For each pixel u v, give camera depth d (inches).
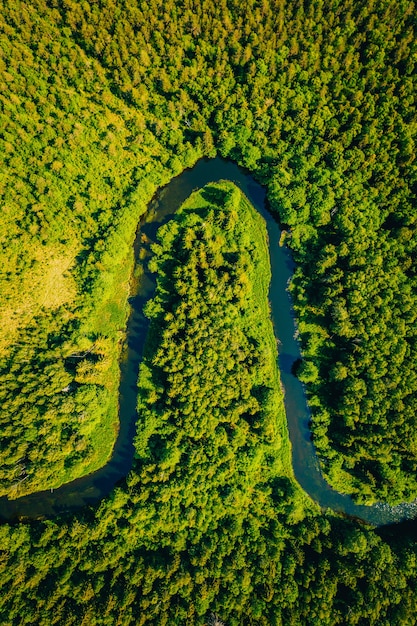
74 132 3095.5
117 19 3056.1
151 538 2778.1
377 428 2842.0
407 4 2819.9
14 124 2984.7
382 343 2886.3
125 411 3068.4
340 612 2573.8
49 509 2923.2
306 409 3100.4
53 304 3112.7
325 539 2807.6
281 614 2556.6
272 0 2938.0
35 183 3046.3
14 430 2810.0
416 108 2933.1
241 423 2918.3
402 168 3034.0
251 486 2930.6
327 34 2997.0
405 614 2559.1
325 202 3085.6
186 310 3021.7
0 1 2982.3
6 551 2655.0
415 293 3006.9
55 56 3117.6
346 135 3019.2
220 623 2527.1
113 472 2992.1
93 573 2650.1
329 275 3024.1
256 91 3115.2
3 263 3100.4
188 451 2856.8
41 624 2454.5
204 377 2881.4
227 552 2704.2
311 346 3090.6
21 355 2945.4
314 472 3026.6
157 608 2522.1
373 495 2970.0
